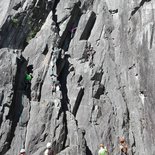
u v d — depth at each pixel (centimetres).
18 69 4231
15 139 3869
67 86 4350
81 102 4278
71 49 4684
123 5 4619
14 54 4269
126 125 4138
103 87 4412
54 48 4469
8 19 4528
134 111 4134
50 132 3909
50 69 4281
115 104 4272
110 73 4478
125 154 3881
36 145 3853
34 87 4184
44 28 4678
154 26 4141
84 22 4841
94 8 5025
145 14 4275
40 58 4447
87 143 4028
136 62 4222
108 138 4059
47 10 4859
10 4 4716
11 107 3972
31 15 4712
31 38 4675
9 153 3791
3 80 4050
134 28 4372
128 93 4269
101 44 4703
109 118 4181
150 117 3894
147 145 3884
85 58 4606
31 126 3928
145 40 4134
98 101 4262
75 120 4091
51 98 4119
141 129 4006
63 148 3878
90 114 4175
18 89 4153
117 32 4653
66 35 4794
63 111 4059
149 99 3941
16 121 3975
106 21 4819
